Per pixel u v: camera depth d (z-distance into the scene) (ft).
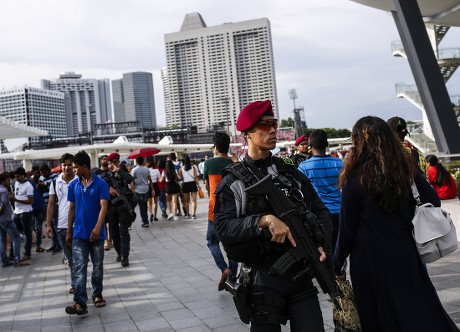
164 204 50.96
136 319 17.34
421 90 54.44
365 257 8.73
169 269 25.94
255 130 8.93
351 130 9.30
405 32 53.78
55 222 35.17
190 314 17.37
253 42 459.73
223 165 18.53
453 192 28.45
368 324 8.73
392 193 8.50
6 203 30.17
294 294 8.71
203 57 469.98
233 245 8.49
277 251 8.50
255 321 8.62
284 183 8.93
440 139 52.37
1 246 30.86
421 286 8.52
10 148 63.82
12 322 18.13
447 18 85.66
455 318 14.42
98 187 18.81
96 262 19.35
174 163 52.60
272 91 456.86
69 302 20.68
